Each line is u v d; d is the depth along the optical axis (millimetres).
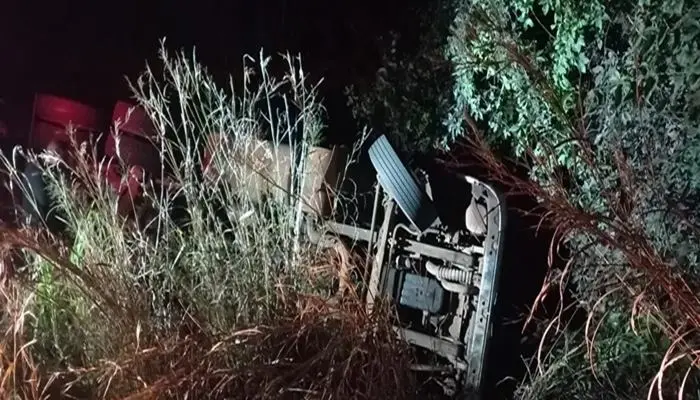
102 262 4137
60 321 4297
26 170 5473
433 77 5949
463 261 4477
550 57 5207
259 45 8195
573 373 4301
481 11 5391
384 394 3889
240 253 4305
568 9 4977
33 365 3939
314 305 4098
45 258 3957
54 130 7008
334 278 4469
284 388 3732
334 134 6918
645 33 4527
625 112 4609
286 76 5004
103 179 4797
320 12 7504
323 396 3666
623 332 4289
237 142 4375
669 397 3832
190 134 5266
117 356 3980
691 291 3477
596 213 4035
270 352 3990
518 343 5168
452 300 4562
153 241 4691
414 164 6066
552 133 5043
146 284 4289
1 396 3752
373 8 6938
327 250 4648
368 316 4086
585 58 4938
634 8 4668
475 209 4418
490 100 5523
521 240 5586
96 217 4312
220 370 3752
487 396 4930
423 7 6395
